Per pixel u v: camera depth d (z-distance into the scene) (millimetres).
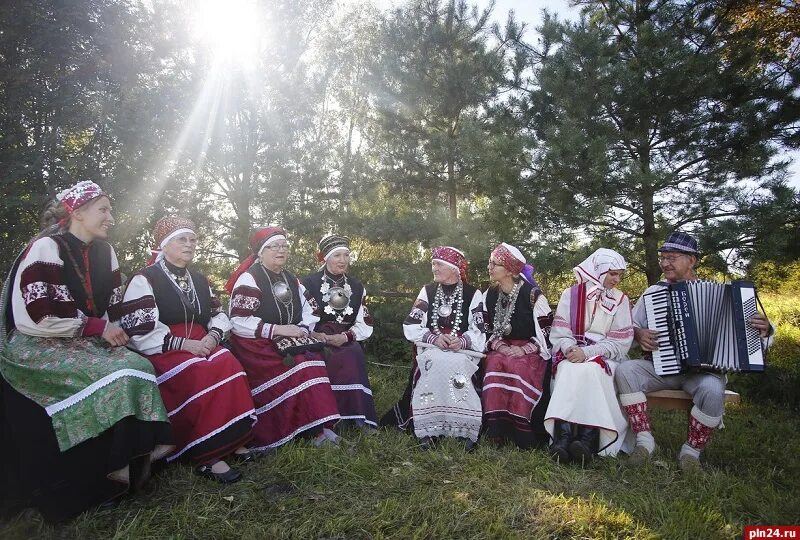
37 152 5520
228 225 7965
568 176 6125
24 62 5629
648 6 6781
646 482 3492
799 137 6227
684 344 3770
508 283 4504
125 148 6062
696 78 6074
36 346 2982
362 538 2752
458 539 2766
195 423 3318
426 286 4660
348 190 8242
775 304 10180
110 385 2875
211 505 2996
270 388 3893
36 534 2744
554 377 4191
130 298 3467
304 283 4496
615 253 4289
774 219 5766
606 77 6203
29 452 2863
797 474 3742
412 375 4430
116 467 2787
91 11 5875
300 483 3264
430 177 8430
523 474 3551
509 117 7395
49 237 3117
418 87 7977
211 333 3695
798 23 7922
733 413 5418
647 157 6738
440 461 3658
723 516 3061
